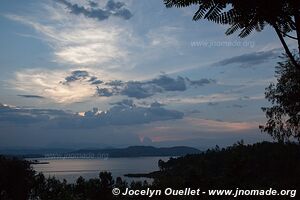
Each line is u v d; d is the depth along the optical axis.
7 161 50.41
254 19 3.82
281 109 26.00
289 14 3.85
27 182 48.78
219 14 3.64
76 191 19.84
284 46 4.00
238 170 16.25
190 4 3.53
